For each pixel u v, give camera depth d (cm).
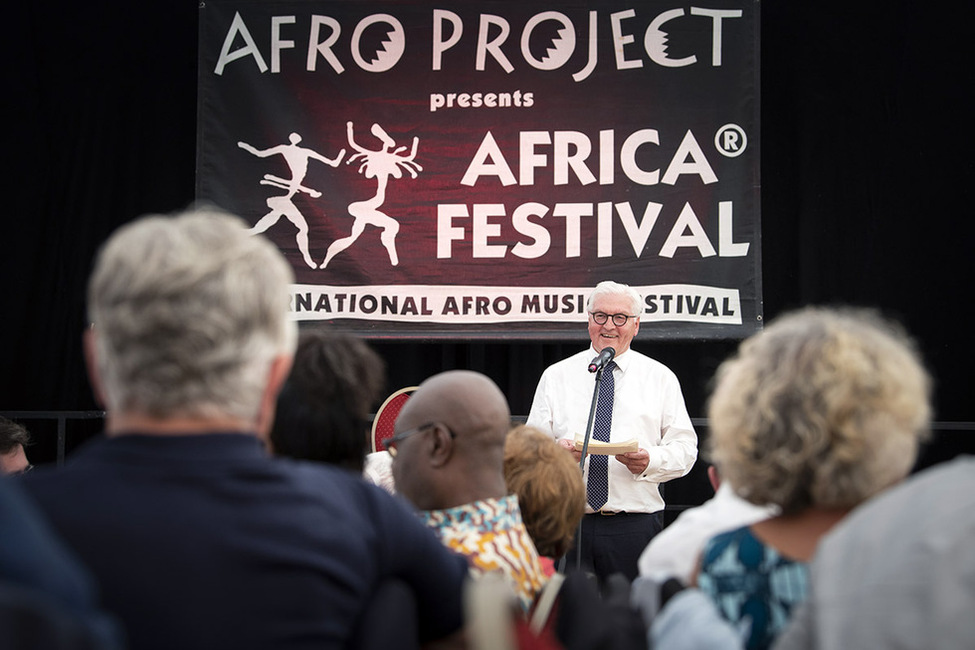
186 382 90
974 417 489
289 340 101
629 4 460
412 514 108
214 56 464
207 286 91
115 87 524
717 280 450
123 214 523
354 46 466
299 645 90
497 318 456
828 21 500
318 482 100
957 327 491
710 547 115
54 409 521
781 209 503
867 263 496
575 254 456
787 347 112
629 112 458
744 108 454
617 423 381
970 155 491
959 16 492
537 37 463
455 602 109
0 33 523
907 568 78
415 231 460
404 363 521
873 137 498
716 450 116
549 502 166
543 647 90
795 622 87
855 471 105
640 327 450
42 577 64
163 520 88
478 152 462
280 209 461
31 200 525
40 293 524
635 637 102
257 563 90
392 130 464
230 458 92
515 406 511
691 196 453
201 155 462
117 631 69
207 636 87
